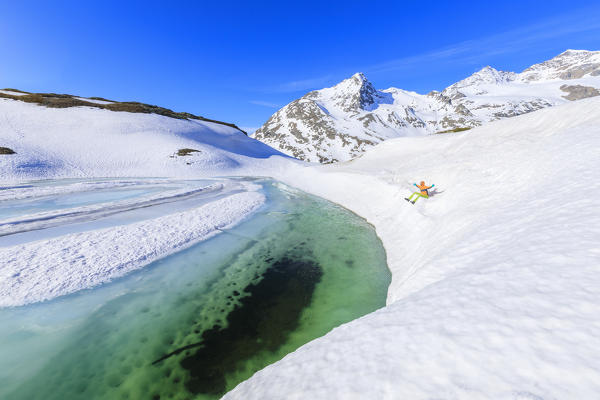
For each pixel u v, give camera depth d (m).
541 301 2.75
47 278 7.69
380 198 17.73
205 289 8.19
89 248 9.66
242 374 5.19
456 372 2.24
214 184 30.12
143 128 57.41
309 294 8.12
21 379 4.85
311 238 12.91
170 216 14.14
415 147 34.78
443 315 3.12
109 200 18.05
